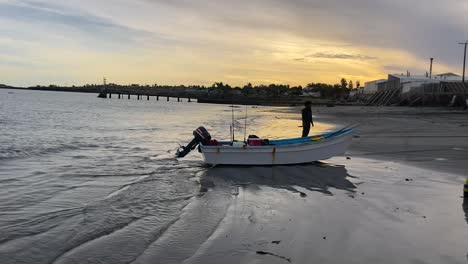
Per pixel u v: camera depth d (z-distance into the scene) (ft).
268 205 25.34
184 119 134.21
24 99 333.21
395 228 20.81
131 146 55.31
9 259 16.84
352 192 28.58
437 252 17.75
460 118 122.31
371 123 99.96
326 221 22.00
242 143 40.98
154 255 17.40
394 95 268.82
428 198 26.66
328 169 37.65
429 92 238.68
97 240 19.10
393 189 29.32
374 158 43.60
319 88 617.21
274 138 67.87
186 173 35.88
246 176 34.78
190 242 18.93
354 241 19.02
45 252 17.63
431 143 55.98
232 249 18.08
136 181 31.86
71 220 21.94
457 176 33.68
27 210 23.72
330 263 16.57
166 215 23.15
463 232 20.27
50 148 51.11
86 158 43.75
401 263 16.58
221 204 25.59
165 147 54.70
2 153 45.75
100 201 25.84
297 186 30.76
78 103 289.53
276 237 19.60
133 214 23.21
